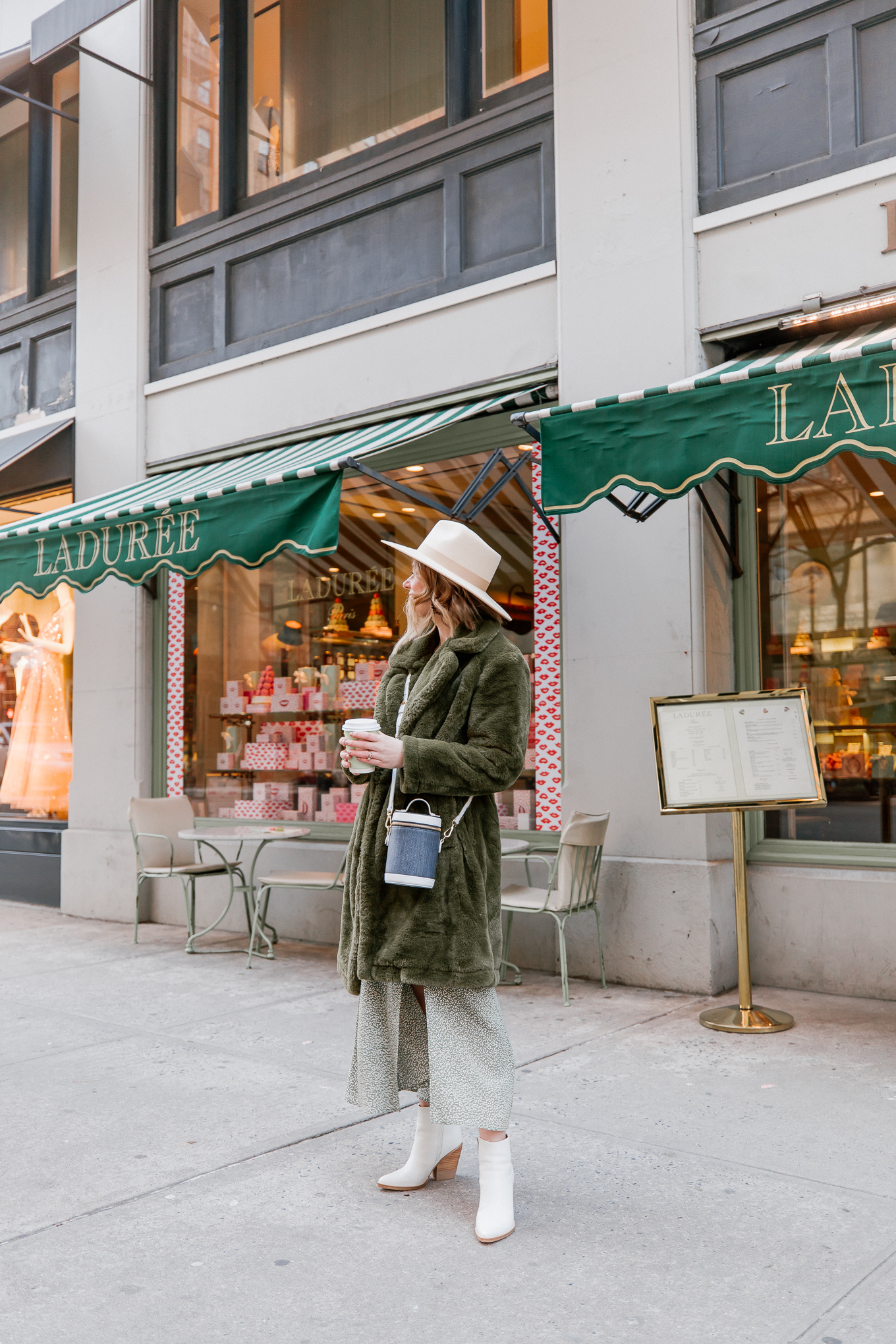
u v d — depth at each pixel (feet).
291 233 24.76
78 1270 8.65
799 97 17.83
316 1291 8.26
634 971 18.72
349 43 24.72
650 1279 8.36
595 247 19.56
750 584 19.13
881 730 17.92
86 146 29.22
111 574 20.30
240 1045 15.43
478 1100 9.04
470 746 9.25
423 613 10.07
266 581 25.54
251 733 25.53
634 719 18.83
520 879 20.30
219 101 26.96
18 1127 12.08
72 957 22.21
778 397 12.95
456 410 21.16
